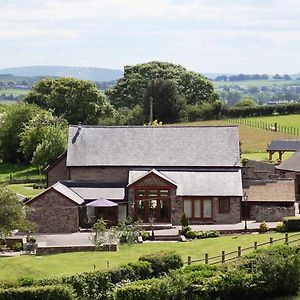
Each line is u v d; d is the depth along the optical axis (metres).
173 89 174.00
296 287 53.97
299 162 98.56
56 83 164.38
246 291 52.66
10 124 144.25
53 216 83.38
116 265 61.62
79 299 53.56
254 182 91.00
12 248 75.12
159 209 86.50
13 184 120.06
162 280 51.94
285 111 180.75
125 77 195.50
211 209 86.19
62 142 121.81
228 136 94.62
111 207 86.56
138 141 94.62
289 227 77.06
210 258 59.69
